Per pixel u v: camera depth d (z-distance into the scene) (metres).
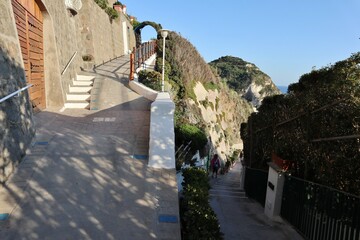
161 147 5.21
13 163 4.67
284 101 8.34
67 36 11.70
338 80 5.78
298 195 5.78
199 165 10.55
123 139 6.20
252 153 11.08
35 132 6.13
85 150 5.55
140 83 11.42
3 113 4.55
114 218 3.70
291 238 5.52
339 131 4.98
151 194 4.27
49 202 3.93
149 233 3.48
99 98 9.56
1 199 3.94
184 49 21.27
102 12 20.12
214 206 7.91
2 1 5.46
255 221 6.64
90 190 4.27
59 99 9.11
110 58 21.52
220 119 27.73
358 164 4.47
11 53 5.41
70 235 3.34
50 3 9.57
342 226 4.26
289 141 7.08
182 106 13.66
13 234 3.29
